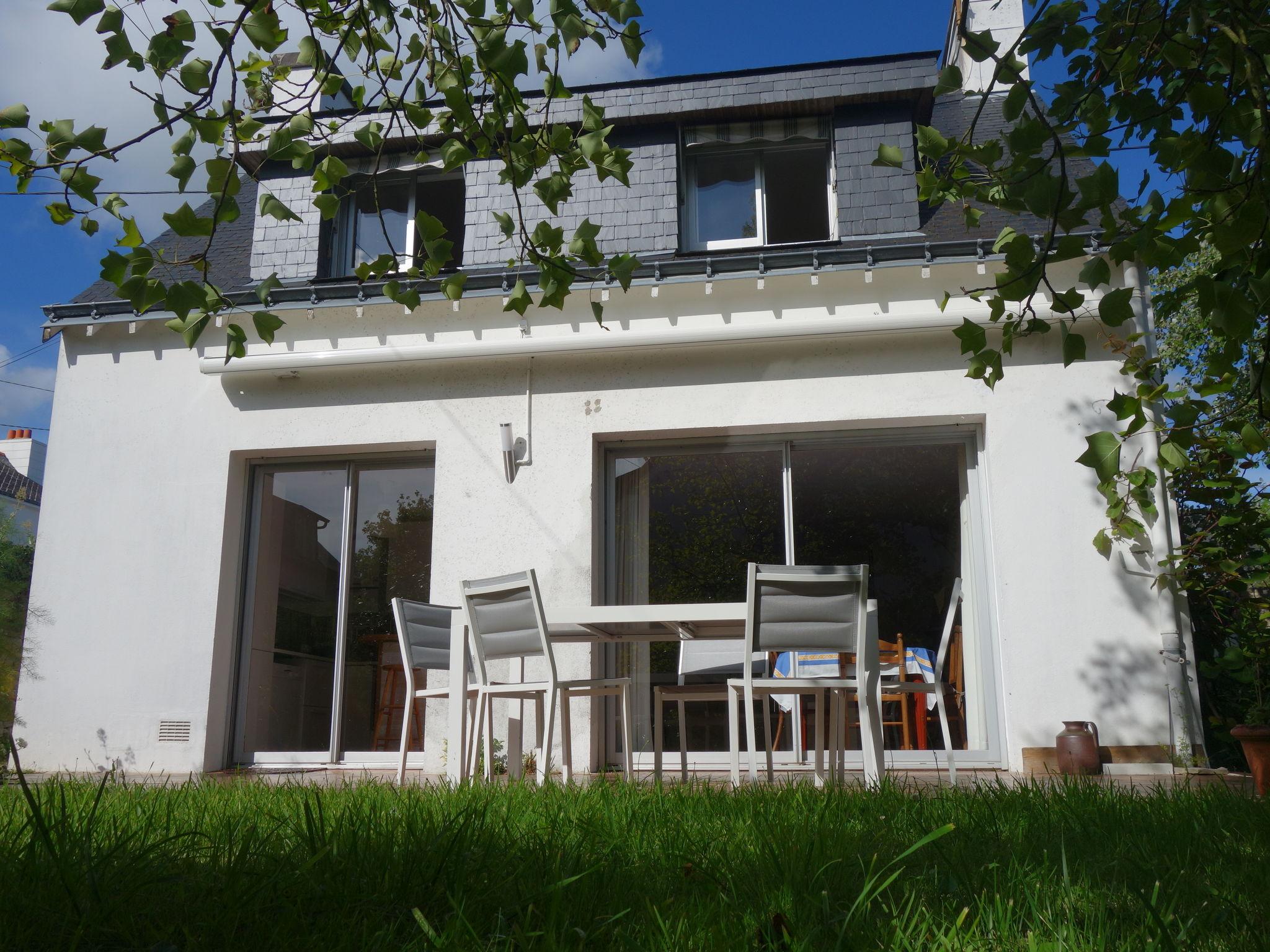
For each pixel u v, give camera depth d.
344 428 8.34
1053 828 2.83
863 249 7.64
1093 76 2.51
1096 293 7.46
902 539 7.79
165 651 8.19
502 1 2.73
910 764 7.42
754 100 8.91
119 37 2.31
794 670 7.52
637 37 2.71
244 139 2.55
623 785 3.87
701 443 8.18
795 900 1.89
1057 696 7.23
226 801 3.54
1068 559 7.38
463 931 1.68
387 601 8.35
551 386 8.16
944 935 1.67
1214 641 7.66
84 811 2.93
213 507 8.38
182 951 1.58
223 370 8.24
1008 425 7.58
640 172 9.06
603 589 8.09
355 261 9.37
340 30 2.97
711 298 7.97
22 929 1.62
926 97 8.95
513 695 5.74
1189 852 2.46
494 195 9.12
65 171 2.38
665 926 1.66
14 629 8.34
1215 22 2.20
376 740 8.15
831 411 7.80
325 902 1.83
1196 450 7.01
